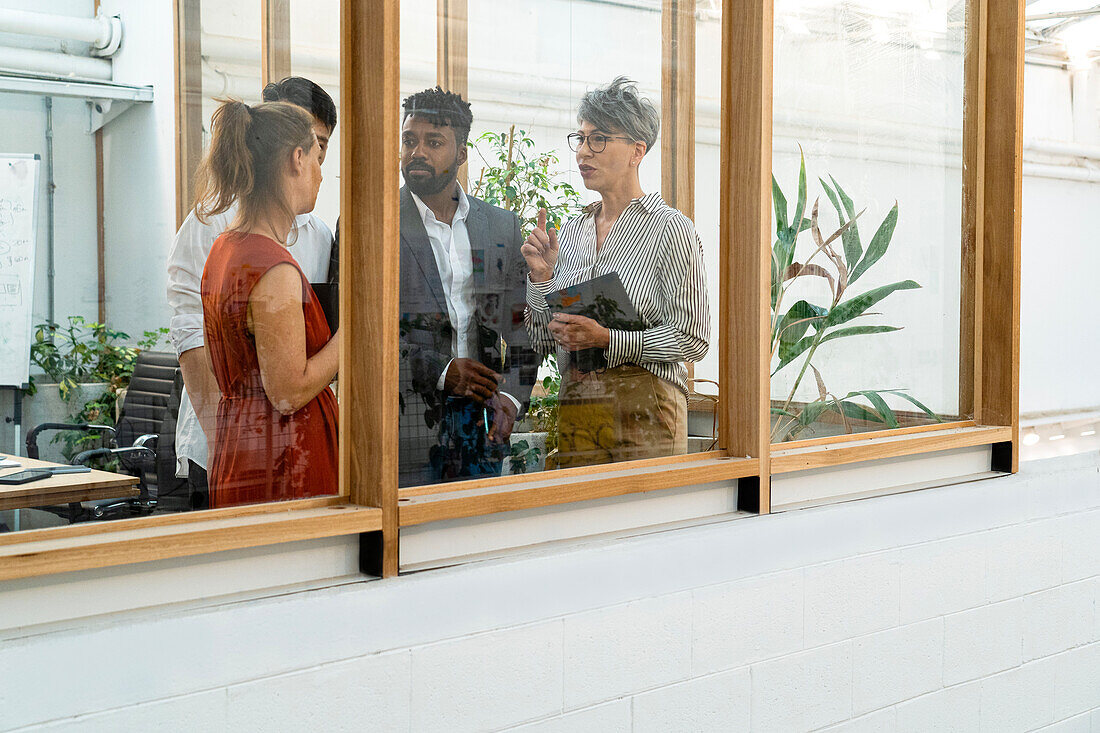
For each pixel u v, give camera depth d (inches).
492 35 75.3
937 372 111.0
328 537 67.6
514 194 77.0
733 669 87.5
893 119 104.1
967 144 112.0
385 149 66.5
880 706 100.3
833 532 95.3
